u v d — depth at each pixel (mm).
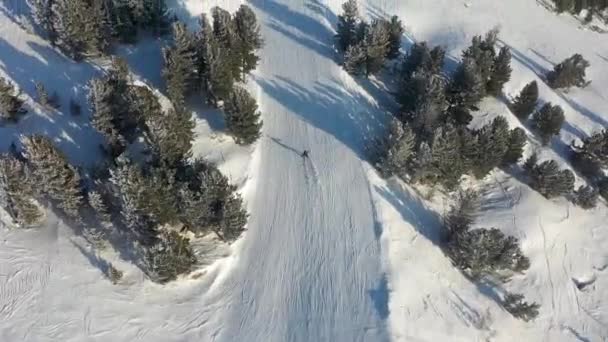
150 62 52531
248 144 48219
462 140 45875
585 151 53062
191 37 48938
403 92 50062
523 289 43875
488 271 43406
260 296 40062
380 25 51656
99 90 42312
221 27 50250
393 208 44406
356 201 44625
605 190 52188
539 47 64875
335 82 53812
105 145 44875
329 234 42938
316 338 37906
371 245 41906
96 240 39750
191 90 49938
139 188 37688
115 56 52281
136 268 39969
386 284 39562
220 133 48500
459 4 65812
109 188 39938
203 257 41250
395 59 56625
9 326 36719
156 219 38938
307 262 41625
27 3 55562
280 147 48625
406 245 42438
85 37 49906
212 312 39062
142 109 43688
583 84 61938
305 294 40062
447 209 45719
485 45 55875
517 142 48938
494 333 40656
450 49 60250
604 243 49125
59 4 48594
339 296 39625
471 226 46062
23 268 39312
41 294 38219
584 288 46219
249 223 43906
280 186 46031
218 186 39969
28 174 39375
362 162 47125
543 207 48812
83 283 38906
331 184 45875
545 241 47094
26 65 50500
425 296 40281
